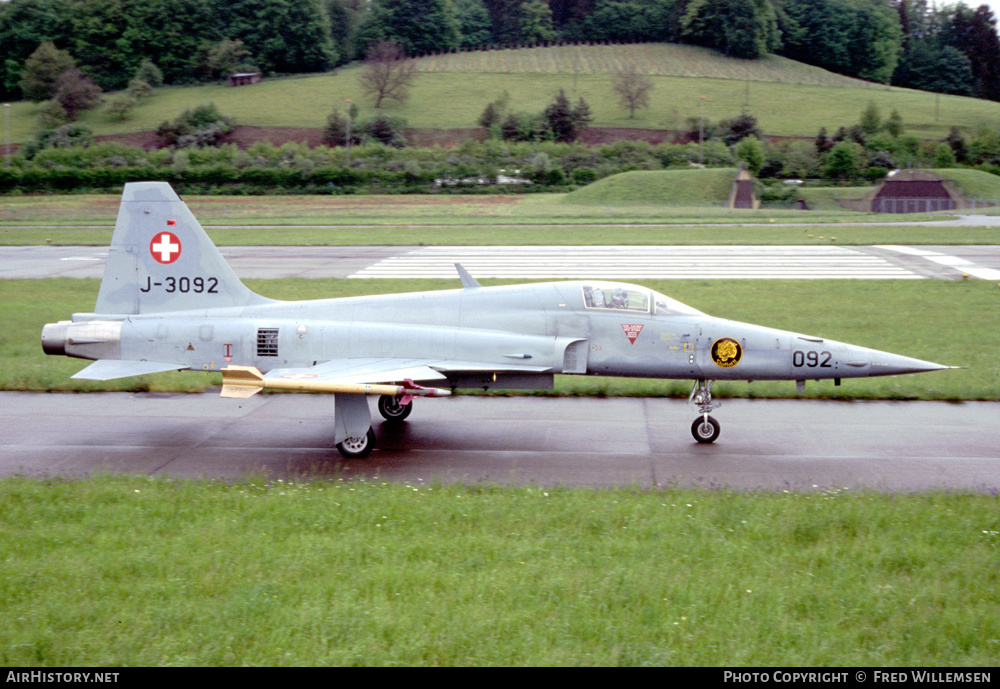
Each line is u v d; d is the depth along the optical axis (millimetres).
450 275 33344
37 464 12539
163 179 96125
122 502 10320
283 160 105000
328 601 7695
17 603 7688
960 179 91938
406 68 155125
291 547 8805
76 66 161125
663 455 13234
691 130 125375
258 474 11992
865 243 45500
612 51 189125
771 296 27875
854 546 8992
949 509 10164
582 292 14203
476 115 143250
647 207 77500
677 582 8055
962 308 25672
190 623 7312
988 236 48875
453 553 8703
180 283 14477
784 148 113562
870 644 7191
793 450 13492
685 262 37750
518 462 12828
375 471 12336
